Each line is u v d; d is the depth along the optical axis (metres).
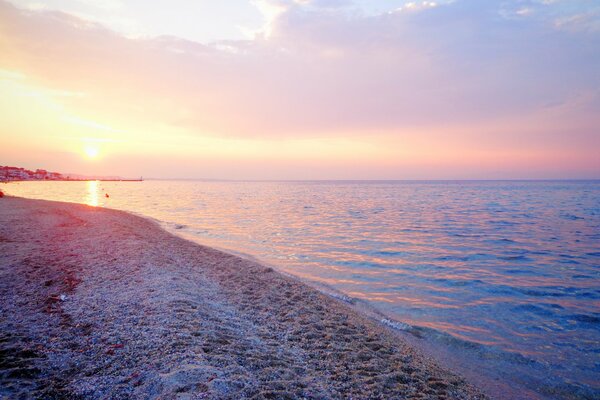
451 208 44.62
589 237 22.38
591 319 9.09
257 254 16.34
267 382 4.68
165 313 7.11
